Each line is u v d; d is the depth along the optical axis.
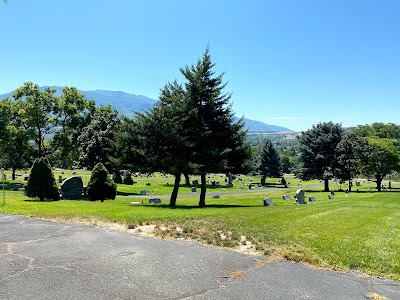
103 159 40.59
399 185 82.62
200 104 26.25
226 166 25.59
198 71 25.89
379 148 58.75
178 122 24.05
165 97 25.80
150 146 24.69
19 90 50.28
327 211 18.53
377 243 10.34
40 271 7.33
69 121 51.75
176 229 11.82
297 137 59.69
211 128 26.50
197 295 6.28
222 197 40.06
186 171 24.67
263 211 18.31
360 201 29.39
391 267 8.09
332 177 54.94
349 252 9.20
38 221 13.00
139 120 25.00
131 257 8.46
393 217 16.41
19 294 6.14
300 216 16.06
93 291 6.34
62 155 54.69
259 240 10.40
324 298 6.29
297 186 75.00
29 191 22.97
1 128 49.03
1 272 7.22
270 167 76.06
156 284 6.75
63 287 6.49
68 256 8.42
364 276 7.59
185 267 7.80
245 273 7.52
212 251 9.16
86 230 11.48
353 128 96.19
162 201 32.28
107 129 40.78
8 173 83.69
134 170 25.89
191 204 29.02
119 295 6.19
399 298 6.40
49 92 52.22
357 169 55.97
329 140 55.03
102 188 26.66
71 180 27.78
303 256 8.73
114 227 12.07
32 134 50.56
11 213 14.86
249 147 27.20
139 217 13.90
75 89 52.28
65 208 16.98
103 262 8.02
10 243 9.59
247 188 60.72
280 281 7.09
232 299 6.14
